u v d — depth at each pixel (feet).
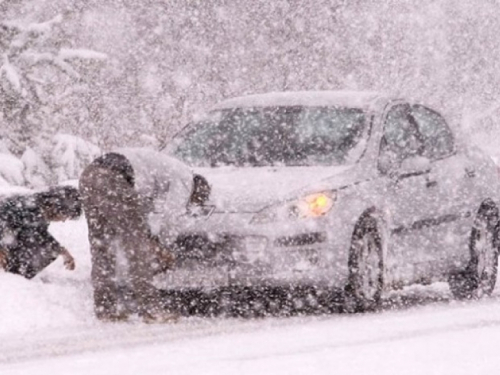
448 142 114.42
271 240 94.84
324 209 96.58
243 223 95.14
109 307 92.89
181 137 111.55
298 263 95.25
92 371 63.62
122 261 92.89
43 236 100.22
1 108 192.44
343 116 107.65
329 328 84.02
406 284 105.91
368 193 100.27
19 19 196.95
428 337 74.90
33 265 99.66
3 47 191.52
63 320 90.89
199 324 90.43
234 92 239.30
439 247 108.88
